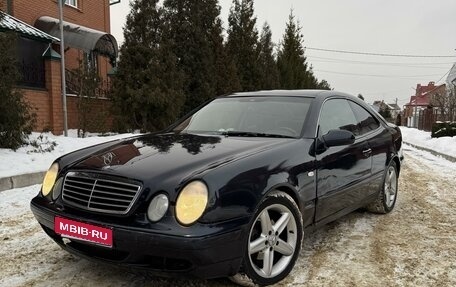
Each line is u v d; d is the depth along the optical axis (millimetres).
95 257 3031
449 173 8906
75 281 3324
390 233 4617
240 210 2914
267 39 28766
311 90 4703
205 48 17203
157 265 2842
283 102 4410
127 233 2766
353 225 4887
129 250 2801
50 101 12805
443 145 14344
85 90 12070
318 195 3736
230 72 19359
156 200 2820
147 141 3885
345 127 4551
